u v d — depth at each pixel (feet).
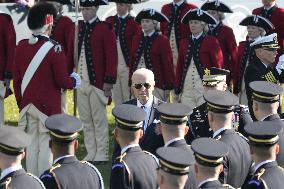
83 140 163.22
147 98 116.26
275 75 133.39
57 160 89.40
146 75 115.96
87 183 88.89
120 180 89.97
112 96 167.32
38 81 129.29
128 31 164.86
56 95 130.41
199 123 112.68
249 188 88.84
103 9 202.08
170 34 172.55
